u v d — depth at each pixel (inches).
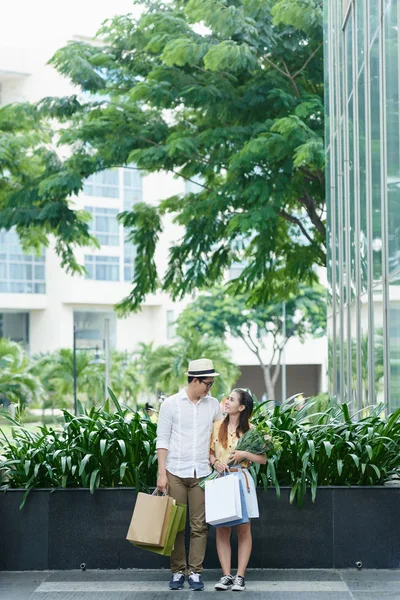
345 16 669.3
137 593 313.3
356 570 337.7
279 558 341.1
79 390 2272.4
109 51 1290.6
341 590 311.6
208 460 320.5
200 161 1200.8
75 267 1375.5
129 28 1256.2
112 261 3312.0
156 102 1127.0
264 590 313.6
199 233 1261.1
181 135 1163.3
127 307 1375.5
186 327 2501.2
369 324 547.8
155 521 306.3
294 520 341.7
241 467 315.9
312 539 341.4
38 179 1336.1
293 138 1028.5
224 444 317.1
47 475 354.0
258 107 1136.8
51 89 3129.9
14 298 3193.9
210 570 344.2
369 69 546.9
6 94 3189.0
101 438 351.3
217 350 2176.4
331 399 387.2
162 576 335.9
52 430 366.6
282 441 340.8
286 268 1250.6
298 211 1306.6
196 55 1092.5
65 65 1263.5
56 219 1311.5
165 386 2185.0
